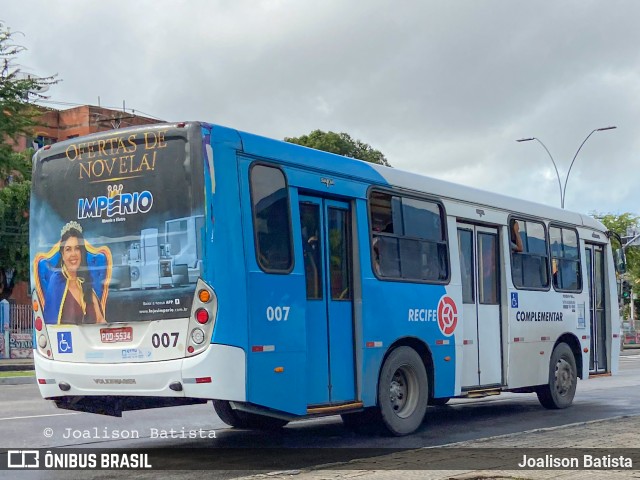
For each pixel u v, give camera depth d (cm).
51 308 894
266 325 841
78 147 898
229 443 1008
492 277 1251
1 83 3039
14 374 2383
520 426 1185
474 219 1209
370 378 990
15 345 3033
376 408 1027
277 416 855
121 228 855
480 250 1230
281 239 879
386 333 1016
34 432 1081
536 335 1326
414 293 1071
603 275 1568
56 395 885
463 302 1177
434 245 1127
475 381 1185
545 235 1381
